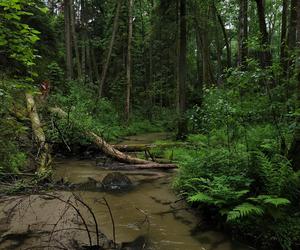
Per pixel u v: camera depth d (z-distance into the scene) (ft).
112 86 109.91
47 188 29.04
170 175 36.52
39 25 80.18
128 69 90.94
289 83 24.58
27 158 35.78
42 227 20.59
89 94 79.46
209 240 20.08
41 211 23.24
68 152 46.44
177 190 29.50
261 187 22.31
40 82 68.74
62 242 18.66
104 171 38.27
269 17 118.01
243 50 59.72
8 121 31.58
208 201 21.79
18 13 19.03
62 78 75.51
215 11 94.32
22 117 41.70
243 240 19.92
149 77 130.72
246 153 25.16
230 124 28.48
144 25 119.34
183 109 57.47
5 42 19.29
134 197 28.43
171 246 19.17
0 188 26.96
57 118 45.62
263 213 20.07
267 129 26.68
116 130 73.31
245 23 71.56
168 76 131.85
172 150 44.16
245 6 71.36
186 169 29.40
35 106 45.96
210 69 99.66
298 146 21.72
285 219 19.60
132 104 117.70
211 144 35.35
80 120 50.96
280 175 20.47
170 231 21.29
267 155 23.76
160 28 67.72
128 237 20.20
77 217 21.88
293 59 26.08
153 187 31.76
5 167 30.14
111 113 84.53
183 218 23.53
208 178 25.81
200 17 67.72
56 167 39.78
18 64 37.83
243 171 23.77
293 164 21.76
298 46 26.50
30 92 23.18
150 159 44.86
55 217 22.30
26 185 27.71
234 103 28.22
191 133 55.52
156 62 133.28
